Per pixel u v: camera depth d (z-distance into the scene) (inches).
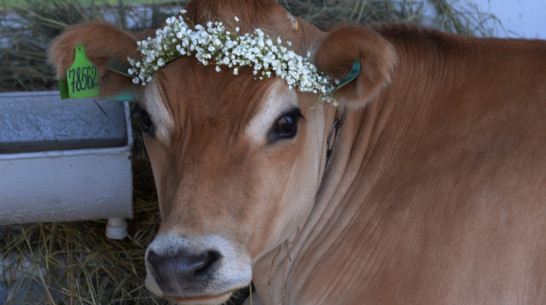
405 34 122.9
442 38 120.4
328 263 117.1
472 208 104.0
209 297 90.2
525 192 101.8
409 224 109.0
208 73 95.6
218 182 91.6
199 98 94.7
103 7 198.7
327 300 116.3
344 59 98.7
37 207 135.7
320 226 120.3
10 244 154.5
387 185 115.2
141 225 159.6
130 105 178.4
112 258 153.6
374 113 119.9
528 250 100.4
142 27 196.7
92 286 149.6
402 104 119.0
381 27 123.7
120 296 152.7
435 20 194.4
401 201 111.7
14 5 200.5
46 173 131.1
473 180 105.7
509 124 107.9
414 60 119.3
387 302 108.6
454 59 117.0
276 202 98.6
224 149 92.9
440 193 107.7
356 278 113.3
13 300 150.6
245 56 93.9
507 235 101.3
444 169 109.4
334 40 96.3
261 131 94.6
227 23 99.0
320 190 120.6
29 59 193.2
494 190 103.6
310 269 119.3
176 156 95.0
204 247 87.7
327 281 116.7
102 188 136.0
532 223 100.6
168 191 94.3
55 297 152.6
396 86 119.0
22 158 127.8
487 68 113.8
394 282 108.3
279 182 97.8
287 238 113.5
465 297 102.4
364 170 118.8
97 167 133.1
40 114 161.3
